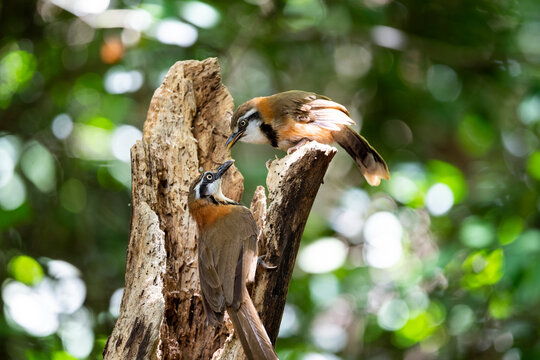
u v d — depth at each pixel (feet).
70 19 50.34
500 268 39.70
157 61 50.60
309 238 51.57
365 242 50.11
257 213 29.50
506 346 45.62
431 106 55.62
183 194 30.01
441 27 55.06
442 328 46.14
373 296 48.93
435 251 50.52
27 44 50.88
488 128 54.80
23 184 42.70
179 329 28.99
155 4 42.16
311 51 56.54
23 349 40.50
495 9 53.47
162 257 26.89
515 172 53.47
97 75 50.21
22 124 49.42
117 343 25.80
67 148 48.21
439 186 45.21
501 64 54.85
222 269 27.09
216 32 49.49
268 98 38.40
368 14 51.60
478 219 42.98
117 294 46.06
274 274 27.37
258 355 24.58
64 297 43.70
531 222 44.93
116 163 46.29
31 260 40.78
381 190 52.24
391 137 57.47
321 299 45.93
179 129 30.58
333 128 37.14
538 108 45.03
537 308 45.21
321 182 28.02
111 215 48.98
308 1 49.88
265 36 52.16
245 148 55.26
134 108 52.75
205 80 32.65
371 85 56.59
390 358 50.93
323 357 44.70
